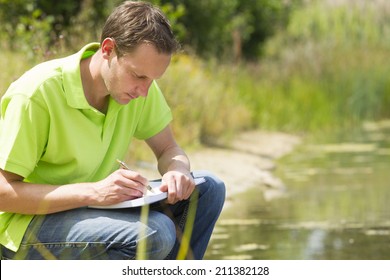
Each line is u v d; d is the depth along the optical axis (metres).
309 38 26.47
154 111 5.01
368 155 13.34
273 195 9.77
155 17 4.30
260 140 15.04
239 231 7.83
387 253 6.94
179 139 12.08
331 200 9.39
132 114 4.83
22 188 4.33
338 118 18.72
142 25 4.26
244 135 15.45
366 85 19.50
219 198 4.84
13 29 13.32
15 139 4.33
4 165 4.32
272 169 11.84
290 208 8.95
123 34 4.27
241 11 24.34
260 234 7.69
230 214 8.65
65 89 4.46
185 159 4.95
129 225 4.30
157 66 4.28
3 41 11.96
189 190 4.56
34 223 4.40
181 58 14.22
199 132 13.20
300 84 19.06
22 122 4.35
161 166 4.95
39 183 4.58
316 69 20.05
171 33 4.34
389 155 13.23
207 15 18.78
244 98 17.42
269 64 21.28
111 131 4.67
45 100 4.40
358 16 27.77
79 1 14.66
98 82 4.48
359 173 11.38
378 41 24.73
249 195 9.74
